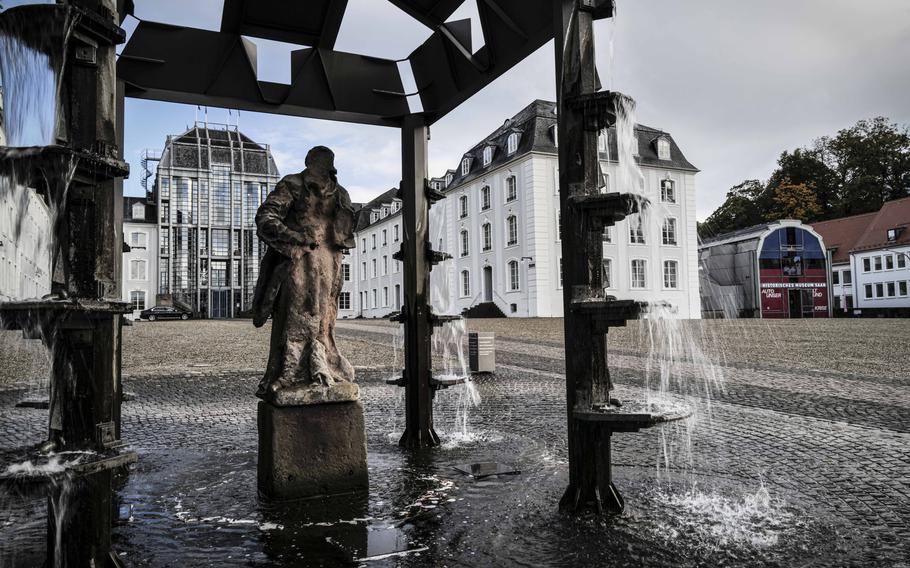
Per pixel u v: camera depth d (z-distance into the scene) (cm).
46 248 257
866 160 6762
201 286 6719
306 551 313
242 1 513
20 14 240
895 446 590
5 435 655
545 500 396
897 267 6016
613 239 4325
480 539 327
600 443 369
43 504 396
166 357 1667
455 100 553
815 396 934
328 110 578
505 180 4462
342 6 538
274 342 434
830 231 6881
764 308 4969
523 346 1977
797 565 297
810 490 434
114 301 254
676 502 397
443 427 688
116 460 247
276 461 405
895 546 324
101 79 261
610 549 313
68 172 232
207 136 6975
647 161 4531
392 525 352
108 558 266
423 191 582
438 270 627
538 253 4134
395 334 2739
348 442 427
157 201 6612
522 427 687
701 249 5450
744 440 616
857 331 2478
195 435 651
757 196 7275
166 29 517
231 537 334
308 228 439
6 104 249
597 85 376
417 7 537
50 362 260
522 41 462
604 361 368
